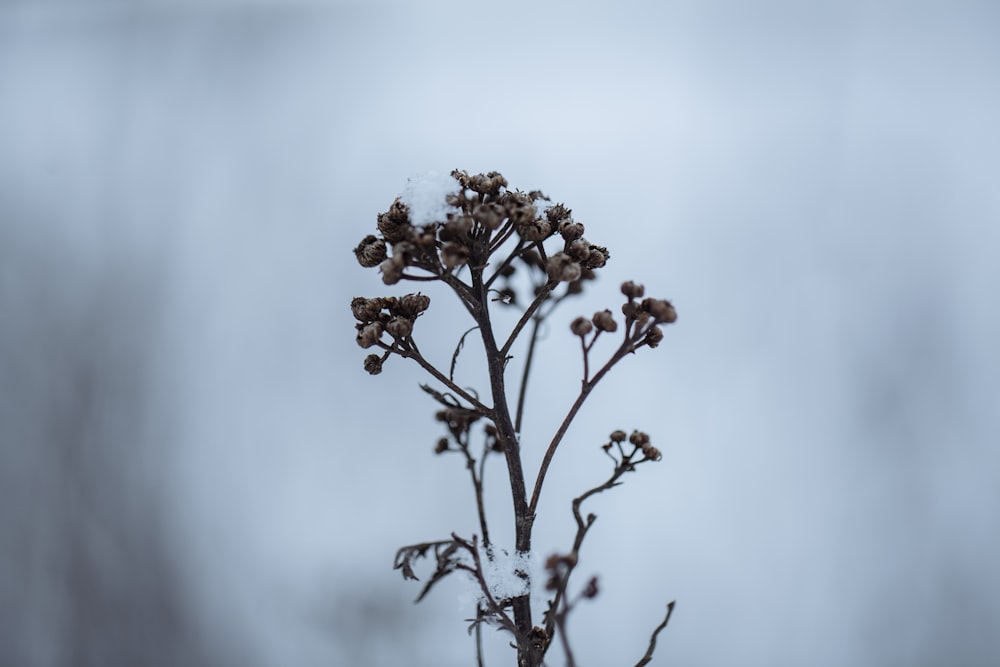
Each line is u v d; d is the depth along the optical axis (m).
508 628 0.48
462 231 0.47
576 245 0.48
